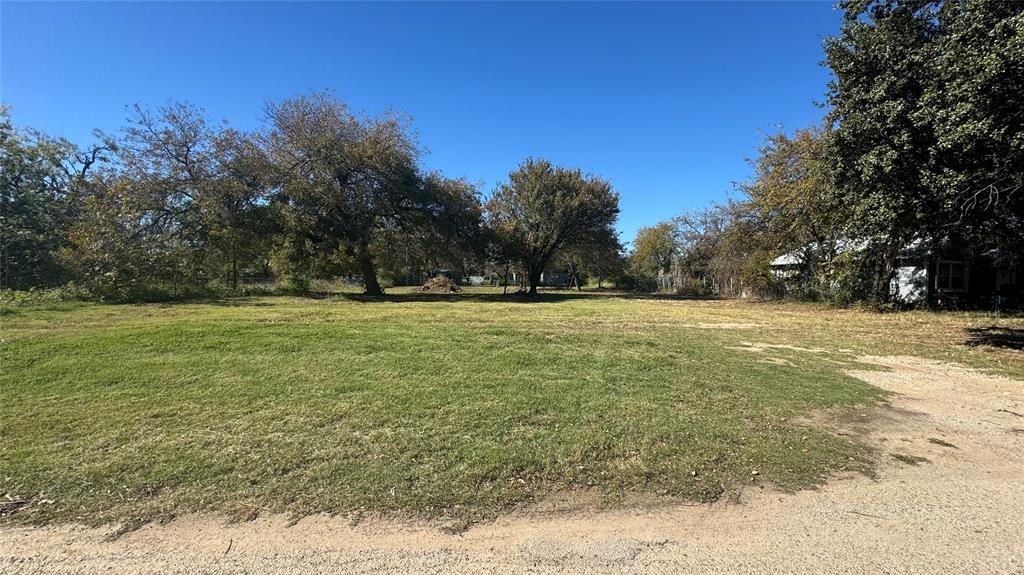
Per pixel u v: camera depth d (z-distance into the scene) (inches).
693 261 1567.4
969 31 301.1
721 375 272.8
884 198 358.6
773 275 1059.3
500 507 123.0
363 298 956.6
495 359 297.6
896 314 716.7
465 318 557.6
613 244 1408.7
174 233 955.3
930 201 347.9
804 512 123.8
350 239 1005.2
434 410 195.9
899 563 102.0
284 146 988.6
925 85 338.0
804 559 103.1
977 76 283.6
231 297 848.9
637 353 331.3
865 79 373.7
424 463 146.1
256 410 191.8
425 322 493.4
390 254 1121.4
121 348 296.0
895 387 257.9
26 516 113.8
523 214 1318.9
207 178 965.2
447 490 130.3
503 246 1246.3
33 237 834.2
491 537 110.1
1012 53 267.1
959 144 307.9
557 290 2015.3
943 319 636.1
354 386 228.7
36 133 1041.5
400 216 1087.6
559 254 1685.5
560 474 141.6
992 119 284.8
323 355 293.9
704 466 149.5
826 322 588.1
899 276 888.9
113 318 462.6
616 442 165.8
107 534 108.0
